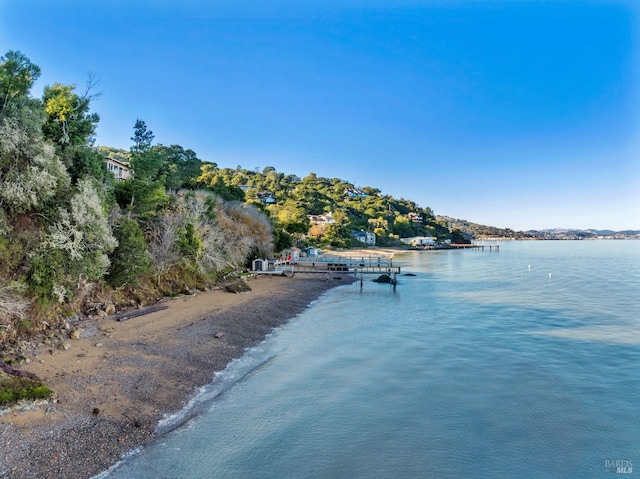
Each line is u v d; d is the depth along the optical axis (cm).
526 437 1099
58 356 1420
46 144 1673
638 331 2250
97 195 1916
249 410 1221
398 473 932
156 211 2892
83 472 859
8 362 1288
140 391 1257
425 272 6053
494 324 2434
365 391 1388
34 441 929
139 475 873
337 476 914
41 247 1587
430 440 1077
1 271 1480
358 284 4388
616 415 1227
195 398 1289
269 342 1973
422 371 1591
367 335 2147
